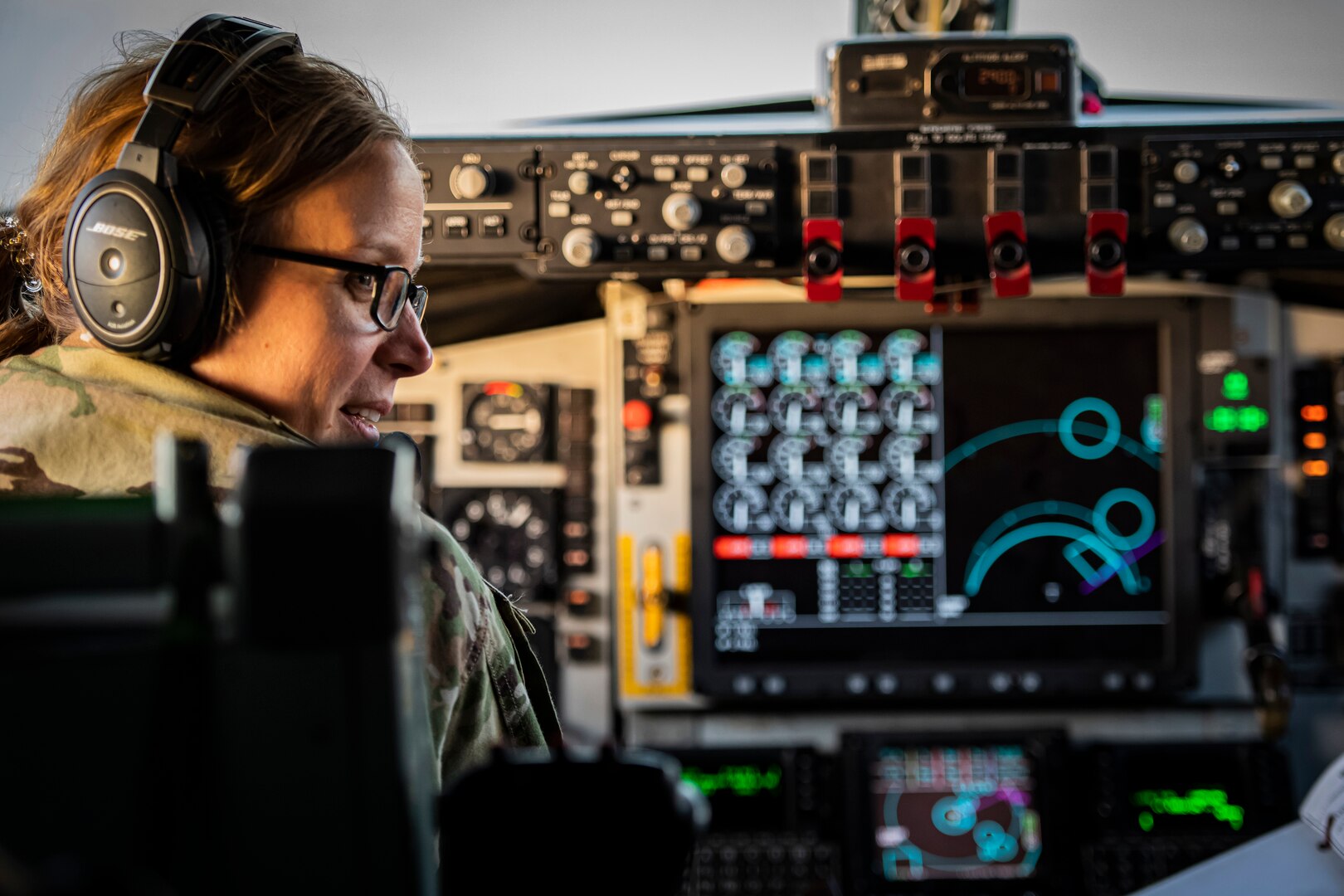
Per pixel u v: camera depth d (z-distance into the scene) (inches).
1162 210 75.5
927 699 106.2
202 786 19.2
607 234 75.2
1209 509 106.9
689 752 105.0
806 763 104.6
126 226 34.6
